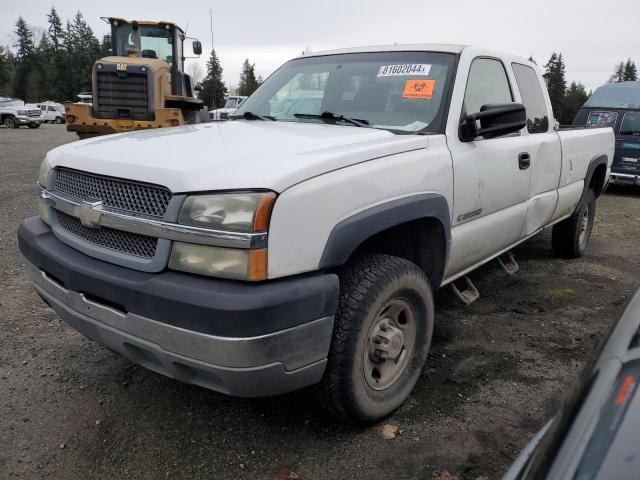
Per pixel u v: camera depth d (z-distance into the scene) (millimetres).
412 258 3324
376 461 2629
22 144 19641
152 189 2404
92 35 87188
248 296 2145
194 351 2211
